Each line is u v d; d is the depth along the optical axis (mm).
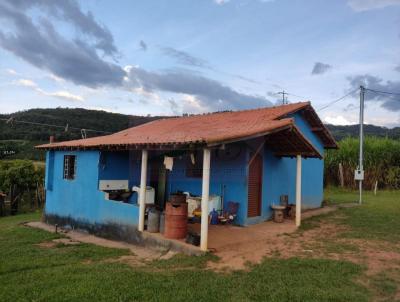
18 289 6070
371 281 6359
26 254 8789
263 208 11875
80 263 7957
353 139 25766
